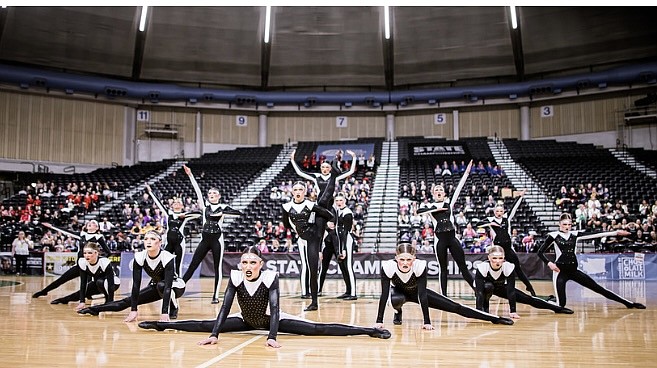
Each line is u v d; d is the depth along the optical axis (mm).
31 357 3848
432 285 12227
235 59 27297
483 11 25062
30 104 24734
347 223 9094
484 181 20875
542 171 21469
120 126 26609
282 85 28406
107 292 7445
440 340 4633
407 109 27859
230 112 28234
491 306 7832
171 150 27453
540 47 25797
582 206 16781
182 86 27188
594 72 24906
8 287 11398
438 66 27359
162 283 5887
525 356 3922
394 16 25797
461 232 16234
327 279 14703
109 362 3672
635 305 7469
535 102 26734
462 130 27672
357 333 4781
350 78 28188
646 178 19781
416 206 17875
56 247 16688
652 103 23797
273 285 4527
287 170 23922
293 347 4258
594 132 25500
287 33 26656
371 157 23516
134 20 25031
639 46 24516
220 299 8609
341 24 26281
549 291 10586
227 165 24922
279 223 18203
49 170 24859
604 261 13680
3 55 24156
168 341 4535
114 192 21844
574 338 4762
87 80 25297
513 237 15414
